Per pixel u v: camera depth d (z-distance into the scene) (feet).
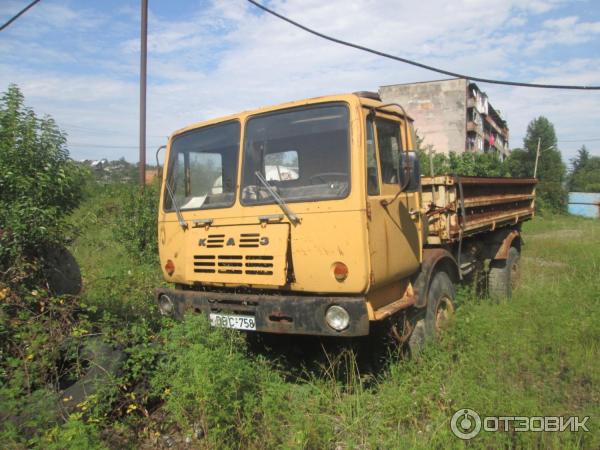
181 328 14.70
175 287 18.25
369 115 15.30
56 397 12.67
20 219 16.58
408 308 16.92
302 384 16.01
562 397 13.48
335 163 14.64
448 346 16.56
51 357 14.21
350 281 14.03
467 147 155.94
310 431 12.30
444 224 19.45
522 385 13.97
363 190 14.15
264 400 12.81
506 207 28.81
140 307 21.29
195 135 17.84
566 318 17.85
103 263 33.35
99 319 17.85
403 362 16.20
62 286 18.52
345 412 13.89
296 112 15.64
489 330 16.62
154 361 14.84
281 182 15.52
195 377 12.57
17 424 11.82
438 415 12.76
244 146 16.42
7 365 13.75
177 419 12.75
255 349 17.37
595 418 12.05
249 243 15.31
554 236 69.56
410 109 153.48
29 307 15.93
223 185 16.72
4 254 16.25
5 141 17.49
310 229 14.57
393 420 13.23
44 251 17.79
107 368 14.01
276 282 14.49
